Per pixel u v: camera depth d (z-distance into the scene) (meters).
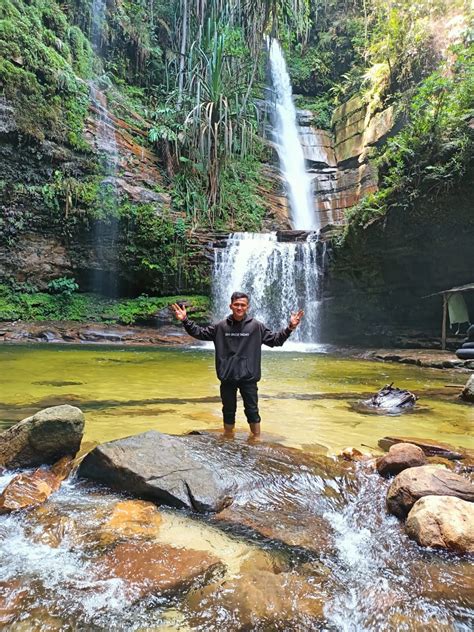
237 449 3.25
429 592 1.79
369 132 23.09
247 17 21.03
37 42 16.27
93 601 1.66
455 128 12.10
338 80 28.67
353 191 23.83
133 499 2.50
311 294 17.20
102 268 18.00
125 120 20.23
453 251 13.58
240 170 22.86
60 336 14.80
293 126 26.80
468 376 8.27
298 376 7.87
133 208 17.89
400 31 19.77
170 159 20.38
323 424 4.19
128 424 3.94
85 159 17.59
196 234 19.00
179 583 1.77
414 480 2.49
